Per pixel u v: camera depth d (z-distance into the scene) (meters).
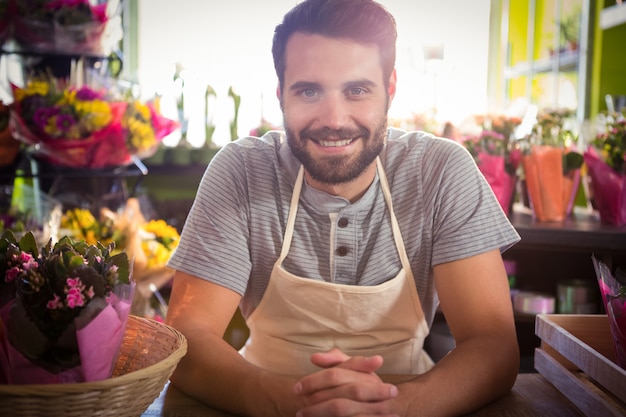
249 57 4.21
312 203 1.55
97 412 0.98
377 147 1.44
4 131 2.76
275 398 1.20
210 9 4.17
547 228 2.57
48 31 2.76
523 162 2.82
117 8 2.99
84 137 2.62
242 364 1.28
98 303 1.03
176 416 1.22
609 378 1.11
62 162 2.71
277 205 1.58
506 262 2.89
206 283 1.52
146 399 1.04
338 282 1.57
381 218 1.56
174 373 1.33
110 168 2.81
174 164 3.59
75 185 2.94
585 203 3.50
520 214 2.96
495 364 1.29
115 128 2.68
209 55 4.21
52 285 1.04
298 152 1.45
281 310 1.59
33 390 0.93
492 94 4.40
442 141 1.60
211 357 1.31
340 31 1.37
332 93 1.40
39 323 1.03
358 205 1.54
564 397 1.29
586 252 2.70
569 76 3.74
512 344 1.36
